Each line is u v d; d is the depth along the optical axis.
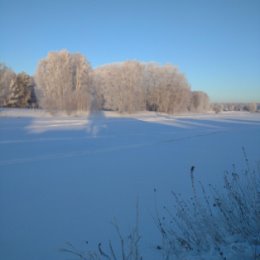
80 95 53.94
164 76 71.44
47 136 22.06
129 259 4.30
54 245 5.08
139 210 6.61
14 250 4.94
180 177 9.68
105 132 25.48
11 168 11.31
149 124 35.75
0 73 52.59
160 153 15.02
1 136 21.61
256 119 53.75
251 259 3.52
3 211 6.71
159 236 5.17
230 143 19.03
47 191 8.23
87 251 4.80
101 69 66.56
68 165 11.89
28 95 65.88
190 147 17.16
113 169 11.09
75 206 6.98
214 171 10.45
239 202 4.79
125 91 61.47
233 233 4.34
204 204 6.58
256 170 9.91
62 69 53.16
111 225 5.85
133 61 65.00
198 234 4.52
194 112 83.88
